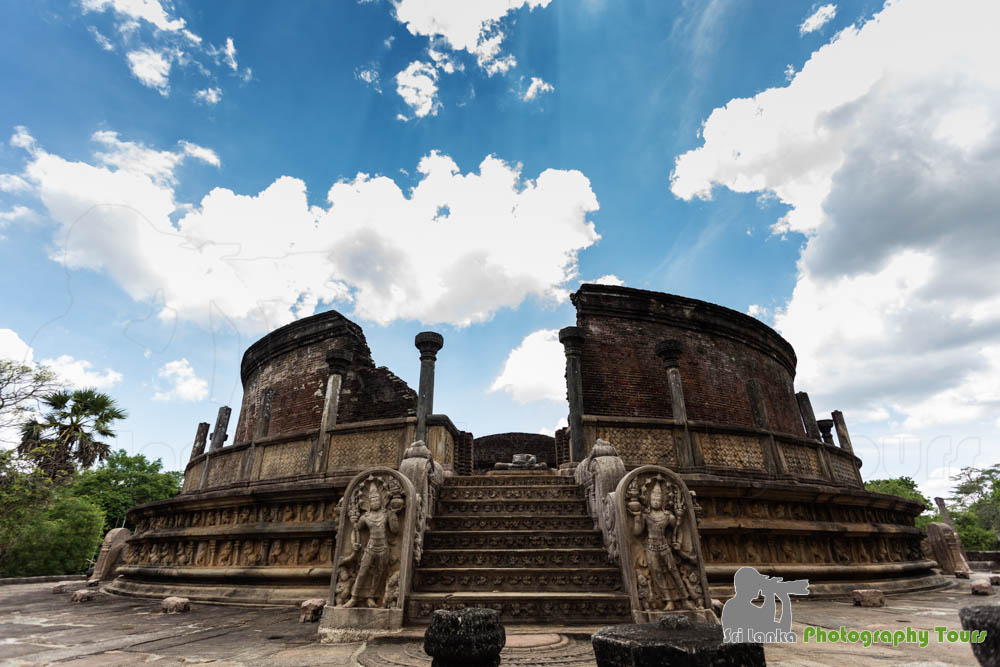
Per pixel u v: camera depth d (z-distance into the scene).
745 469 9.51
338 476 8.96
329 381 10.23
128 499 31.81
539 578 4.73
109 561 11.56
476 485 7.04
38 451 17.70
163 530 9.42
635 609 4.23
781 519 8.01
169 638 4.23
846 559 8.18
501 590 4.69
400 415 13.58
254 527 7.95
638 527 4.55
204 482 12.15
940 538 13.06
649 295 13.68
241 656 3.44
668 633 1.86
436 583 4.76
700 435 9.51
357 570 4.49
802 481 10.21
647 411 12.16
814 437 15.00
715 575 6.87
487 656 2.28
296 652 3.54
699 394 12.72
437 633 2.34
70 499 22.83
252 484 10.30
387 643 3.70
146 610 6.49
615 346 12.85
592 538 5.40
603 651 1.88
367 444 9.10
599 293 13.50
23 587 11.63
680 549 4.46
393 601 4.29
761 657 1.73
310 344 14.91
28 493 16.84
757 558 7.49
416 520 5.00
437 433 8.71
